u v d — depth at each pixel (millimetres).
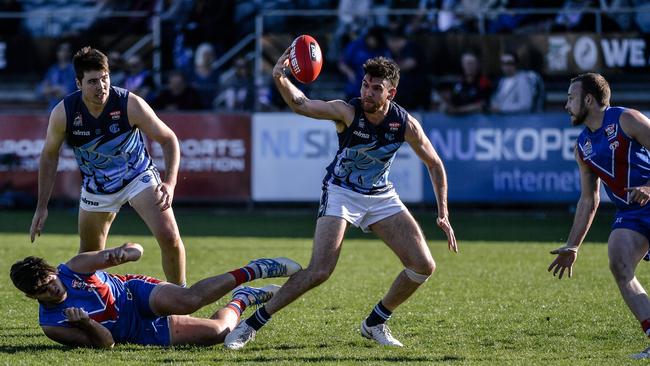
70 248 45156
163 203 25438
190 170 61656
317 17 70438
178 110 62469
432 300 31516
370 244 48312
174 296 23484
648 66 62094
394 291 24203
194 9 68000
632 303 22125
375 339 24562
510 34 62312
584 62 62438
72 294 23031
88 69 24484
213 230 53250
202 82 65875
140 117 25625
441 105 62219
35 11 76000
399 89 61875
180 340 23797
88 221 26531
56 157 26234
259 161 61438
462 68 61938
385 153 23625
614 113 22984
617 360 22156
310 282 23328
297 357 22500
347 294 32594
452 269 38938
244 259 41625
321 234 23578
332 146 60875
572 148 59156
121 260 22812
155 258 41875
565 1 69188
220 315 24406
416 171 59781
